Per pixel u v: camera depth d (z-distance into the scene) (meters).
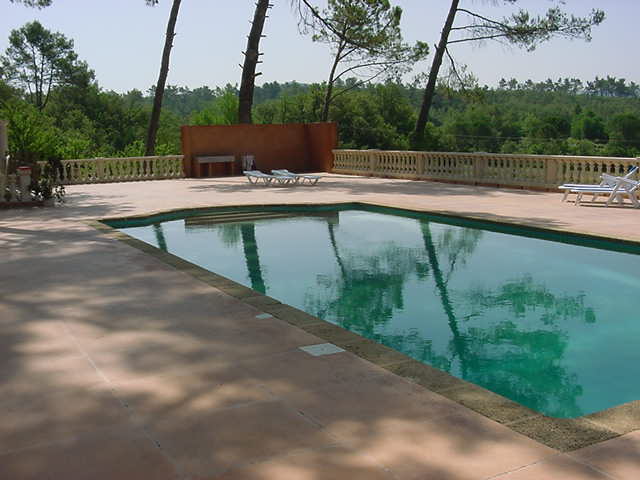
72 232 9.14
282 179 16.81
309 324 4.66
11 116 19.50
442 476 2.52
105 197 14.28
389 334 5.38
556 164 14.04
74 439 2.88
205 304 5.26
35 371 3.75
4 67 67.94
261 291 6.82
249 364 3.84
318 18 22.91
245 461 2.66
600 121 93.31
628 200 12.20
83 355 4.03
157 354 4.04
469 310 6.03
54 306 5.22
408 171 18.36
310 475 2.54
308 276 7.47
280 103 57.50
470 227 10.43
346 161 20.80
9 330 4.57
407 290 6.81
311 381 3.55
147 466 2.62
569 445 2.76
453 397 3.30
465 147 74.94
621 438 2.81
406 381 3.53
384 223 11.11
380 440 2.83
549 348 4.98
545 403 3.95
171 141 68.69
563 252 8.34
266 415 3.11
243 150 21.16
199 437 2.88
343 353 4.02
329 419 3.06
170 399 3.32
